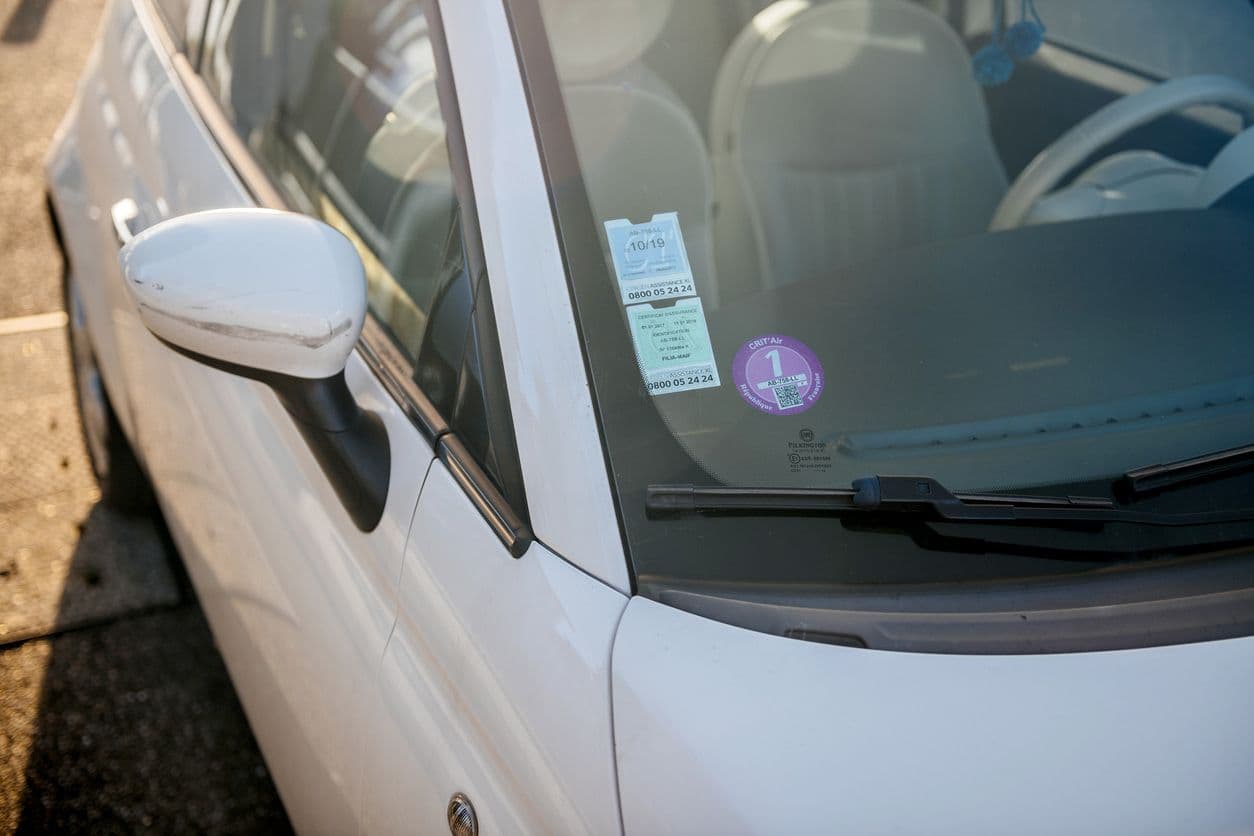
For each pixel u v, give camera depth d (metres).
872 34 1.78
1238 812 1.07
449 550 1.33
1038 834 1.05
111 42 2.60
